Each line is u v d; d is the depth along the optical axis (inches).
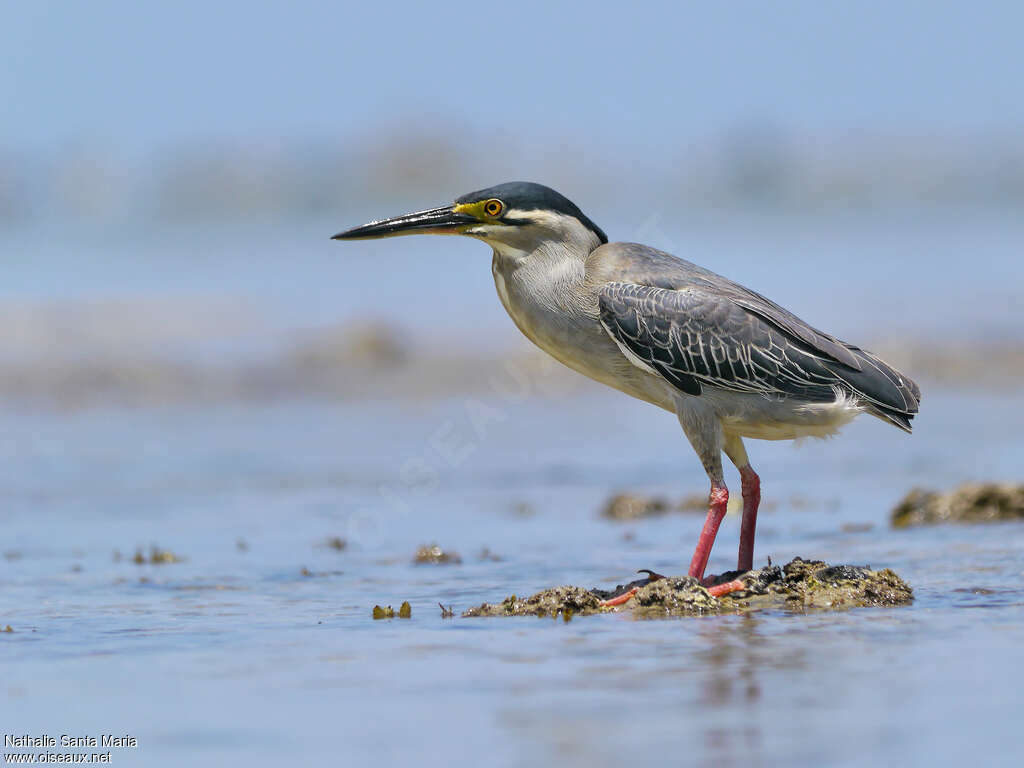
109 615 423.8
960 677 306.5
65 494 719.7
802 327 448.8
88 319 1318.9
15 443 874.8
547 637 368.2
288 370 1120.2
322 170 3523.6
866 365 446.3
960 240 2427.4
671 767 245.6
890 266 1934.1
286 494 721.6
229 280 1803.6
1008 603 402.6
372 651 355.9
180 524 637.9
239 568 524.4
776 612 398.6
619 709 285.7
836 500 662.5
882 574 421.7
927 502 585.0
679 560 516.7
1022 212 3147.1
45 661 353.1
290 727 281.1
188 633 390.3
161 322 1318.9
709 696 294.8
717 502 442.9
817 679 307.6
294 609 432.5
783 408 441.4
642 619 394.3
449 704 295.1
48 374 1083.3
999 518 573.9
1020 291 1563.7
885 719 273.0
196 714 293.7
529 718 281.1
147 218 3152.1
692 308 439.2
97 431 923.4
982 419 935.7
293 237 2741.1
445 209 462.0
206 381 1089.4
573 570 502.3
